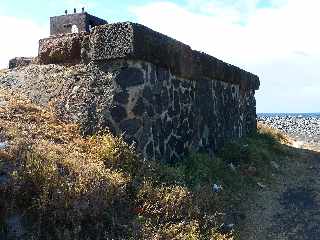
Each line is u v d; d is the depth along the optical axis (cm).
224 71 1131
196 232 614
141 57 746
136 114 742
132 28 729
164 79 826
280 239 704
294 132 2720
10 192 525
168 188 668
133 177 674
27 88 888
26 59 1026
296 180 1013
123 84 753
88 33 866
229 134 1184
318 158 1241
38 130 716
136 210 616
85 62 818
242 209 795
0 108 772
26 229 509
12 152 583
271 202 855
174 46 845
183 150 886
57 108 813
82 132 766
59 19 1048
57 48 895
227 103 1191
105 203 580
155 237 570
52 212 529
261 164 1047
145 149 746
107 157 688
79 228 532
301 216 799
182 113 895
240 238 683
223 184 838
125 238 559
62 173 590
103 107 759
